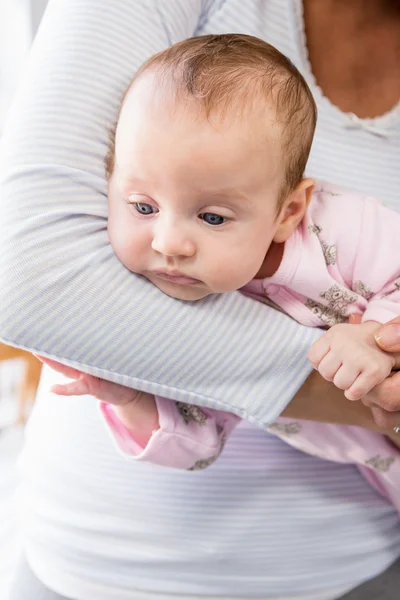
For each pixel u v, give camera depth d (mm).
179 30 906
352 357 774
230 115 702
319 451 940
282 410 818
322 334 828
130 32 844
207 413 901
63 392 832
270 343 803
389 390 787
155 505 954
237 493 965
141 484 958
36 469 1039
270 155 726
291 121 747
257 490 970
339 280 891
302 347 812
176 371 785
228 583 975
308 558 998
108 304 759
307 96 786
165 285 777
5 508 2186
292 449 990
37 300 750
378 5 1007
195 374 790
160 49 871
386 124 1004
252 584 984
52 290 750
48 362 838
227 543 959
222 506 960
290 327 817
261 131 715
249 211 729
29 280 750
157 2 877
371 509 1037
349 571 1031
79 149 783
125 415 884
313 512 993
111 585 972
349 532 1021
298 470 987
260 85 726
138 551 957
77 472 982
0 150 822
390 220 906
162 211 726
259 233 748
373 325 827
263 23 983
